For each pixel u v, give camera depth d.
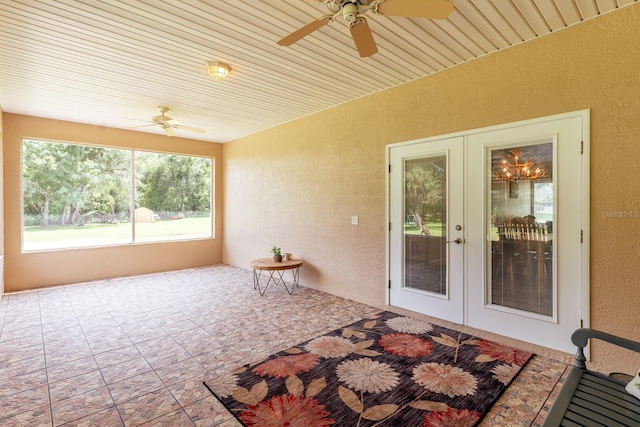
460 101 3.18
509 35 2.67
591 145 2.45
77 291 4.73
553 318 2.66
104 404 2.08
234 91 3.90
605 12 2.36
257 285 4.98
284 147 5.30
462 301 3.22
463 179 3.18
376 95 3.91
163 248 6.14
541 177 2.72
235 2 2.22
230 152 6.73
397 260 3.76
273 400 2.12
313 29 2.02
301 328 3.35
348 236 4.30
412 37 2.69
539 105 2.69
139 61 3.09
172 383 2.33
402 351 2.80
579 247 2.52
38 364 2.60
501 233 2.97
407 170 3.64
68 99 4.13
